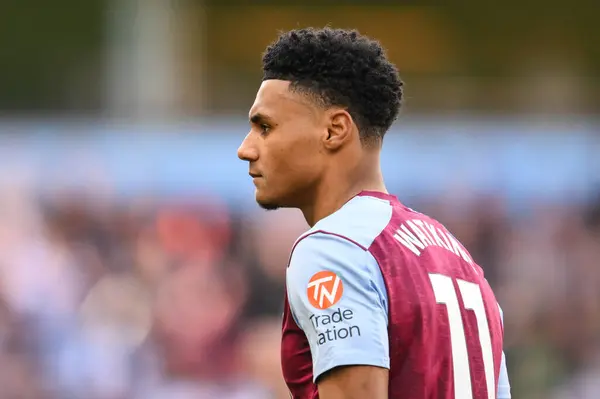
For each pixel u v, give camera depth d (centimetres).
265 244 2566
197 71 4122
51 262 2452
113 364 2375
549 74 5922
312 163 790
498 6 6316
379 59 809
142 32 3962
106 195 2562
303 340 760
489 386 788
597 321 2358
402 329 734
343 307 719
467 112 3394
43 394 2334
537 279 2416
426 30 6162
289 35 806
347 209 779
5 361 2331
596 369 2308
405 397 734
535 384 2305
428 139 2539
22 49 6144
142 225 2548
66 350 2377
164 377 2394
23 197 2522
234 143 2628
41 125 2625
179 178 2595
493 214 2480
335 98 788
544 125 2659
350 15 6122
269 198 804
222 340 2434
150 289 2480
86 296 2455
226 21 5919
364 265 736
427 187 2500
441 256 797
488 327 808
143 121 3139
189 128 2733
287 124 790
